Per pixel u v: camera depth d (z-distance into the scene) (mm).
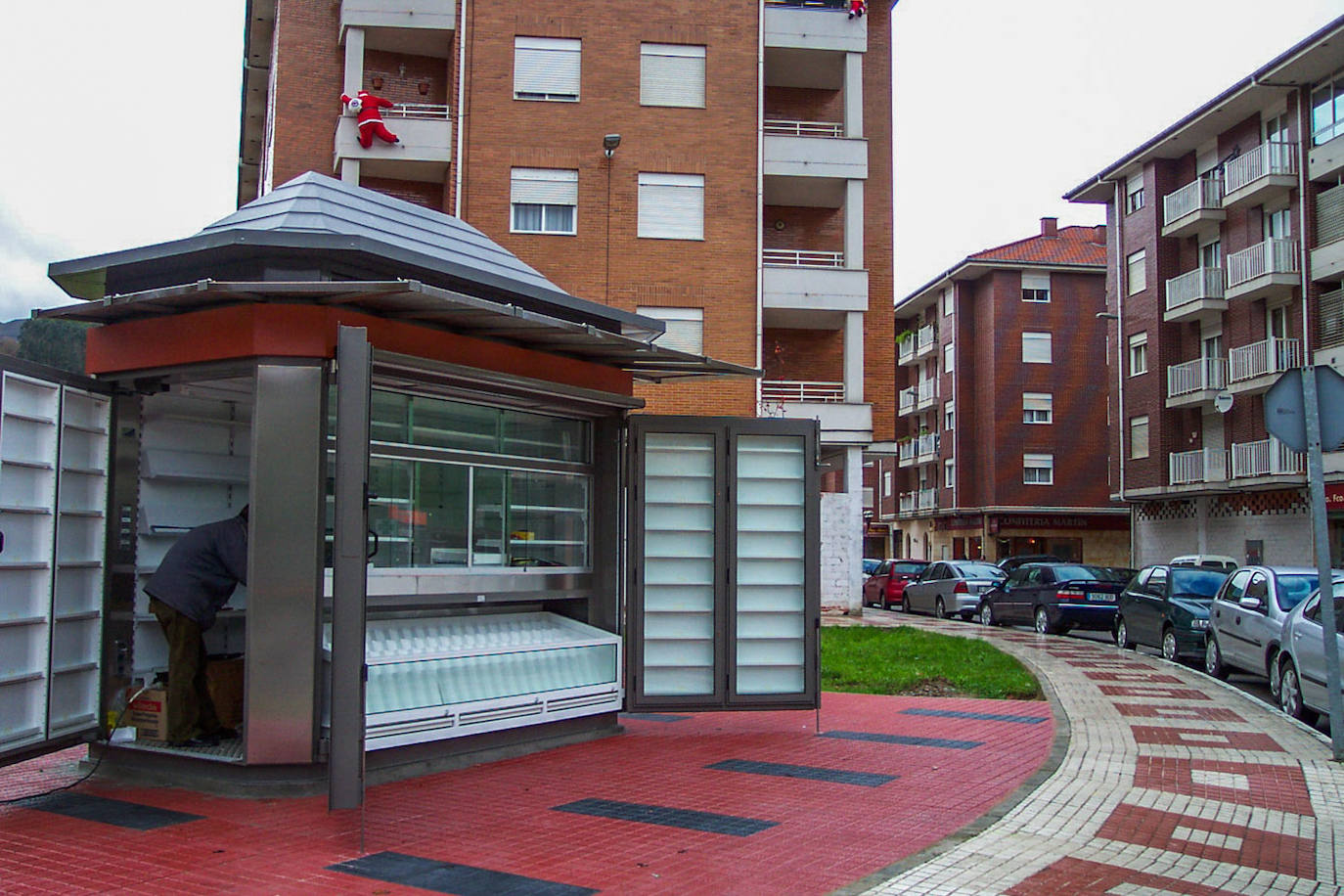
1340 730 8984
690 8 28344
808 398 29828
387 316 7641
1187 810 7090
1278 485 32312
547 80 28000
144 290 7797
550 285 9586
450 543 8438
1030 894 5266
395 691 7645
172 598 7566
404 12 27797
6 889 5211
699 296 27781
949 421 54750
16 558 6910
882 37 31484
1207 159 36312
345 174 27500
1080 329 51844
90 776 7684
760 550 9891
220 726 7926
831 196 29969
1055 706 11758
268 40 34625
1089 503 51375
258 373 7125
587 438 9766
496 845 6020
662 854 5871
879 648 17984
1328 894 5391
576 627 9492
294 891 5207
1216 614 15023
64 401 7348
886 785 7637
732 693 9656
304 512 7148
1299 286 31922
